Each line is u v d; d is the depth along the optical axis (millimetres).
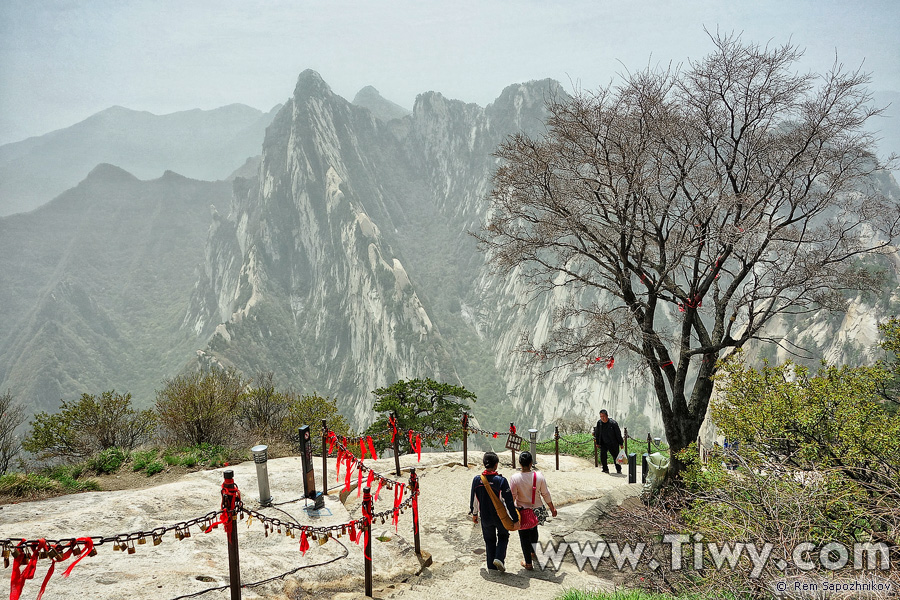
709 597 5758
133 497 8945
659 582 6715
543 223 12656
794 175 12398
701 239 11680
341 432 16469
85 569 6090
